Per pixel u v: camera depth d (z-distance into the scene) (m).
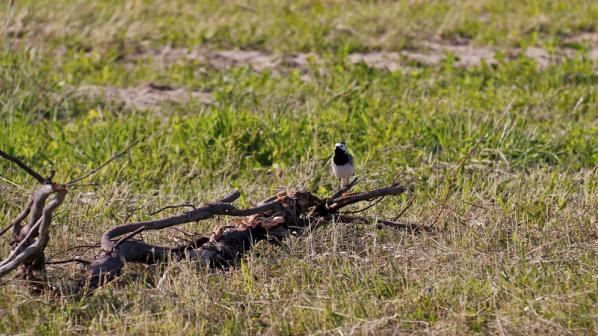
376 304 8.09
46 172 12.08
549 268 8.73
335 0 23.22
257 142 13.10
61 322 7.75
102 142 13.16
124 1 22.27
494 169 12.32
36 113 14.97
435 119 14.05
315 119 14.05
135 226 8.88
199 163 12.59
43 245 7.88
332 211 9.94
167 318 7.87
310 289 8.45
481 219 10.16
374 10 22.17
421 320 7.84
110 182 11.73
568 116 14.98
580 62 17.47
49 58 17.94
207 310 8.00
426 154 12.88
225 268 9.08
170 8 22.19
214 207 9.16
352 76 16.86
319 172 11.98
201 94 16.61
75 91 15.82
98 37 19.67
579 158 12.93
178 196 11.26
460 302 8.01
